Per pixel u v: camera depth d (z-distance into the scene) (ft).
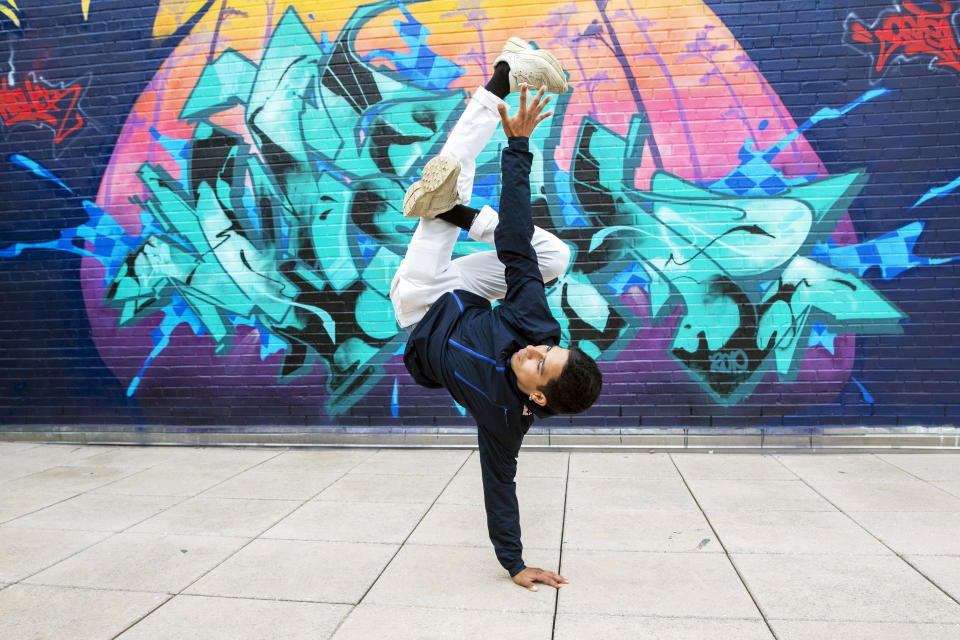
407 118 17.93
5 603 9.16
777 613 8.54
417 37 17.81
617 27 17.22
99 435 19.03
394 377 18.20
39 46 19.24
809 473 14.96
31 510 13.25
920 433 16.51
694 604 8.84
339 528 11.98
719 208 17.07
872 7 16.58
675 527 11.73
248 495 14.08
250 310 18.62
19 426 19.56
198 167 18.67
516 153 8.33
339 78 18.11
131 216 18.99
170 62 18.72
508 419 8.53
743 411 17.13
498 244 8.42
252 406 18.66
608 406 17.49
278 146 18.38
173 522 12.42
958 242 16.44
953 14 16.38
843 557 10.26
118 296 19.12
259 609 8.89
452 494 13.92
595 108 17.34
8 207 19.48
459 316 8.84
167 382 18.98
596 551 10.71
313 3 18.16
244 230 18.57
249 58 18.42
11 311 19.58
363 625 8.43
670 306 17.26
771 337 17.02
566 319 17.54
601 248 17.40
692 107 17.10
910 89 16.52
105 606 9.04
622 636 8.05
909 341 16.66
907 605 8.67
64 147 19.20
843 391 16.88
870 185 16.69
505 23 17.53
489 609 8.79
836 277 16.83
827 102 16.74
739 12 16.92
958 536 11.00
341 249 18.24
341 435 18.17
